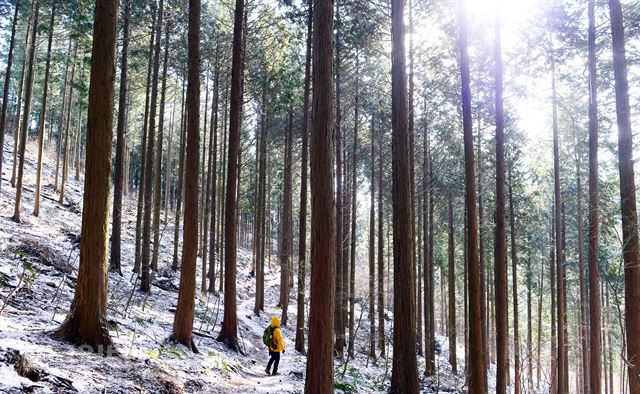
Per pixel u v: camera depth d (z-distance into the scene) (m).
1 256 12.05
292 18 17.64
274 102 21.56
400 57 9.34
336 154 19.03
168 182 35.31
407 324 8.74
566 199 22.98
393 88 9.37
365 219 51.59
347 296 19.05
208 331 14.34
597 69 13.54
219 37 22.31
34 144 44.41
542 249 26.98
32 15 22.58
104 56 7.89
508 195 21.56
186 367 8.98
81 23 17.50
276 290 33.59
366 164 28.70
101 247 7.74
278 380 11.55
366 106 22.03
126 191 42.28
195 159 11.45
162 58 23.55
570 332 28.72
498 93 12.44
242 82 19.31
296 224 45.47
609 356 27.05
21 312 8.45
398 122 9.23
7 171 29.59
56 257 14.54
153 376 7.35
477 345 10.28
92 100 7.82
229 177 13.82
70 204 28.58
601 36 13.29
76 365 6.32
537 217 23.81
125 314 11.77
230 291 13.66
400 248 8.98
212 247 24.03
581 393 27.70
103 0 7.95
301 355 16.78
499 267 11.84
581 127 19.58
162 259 25.12
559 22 12.94
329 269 6.73
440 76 17.69
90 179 7.73
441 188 24.03
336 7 17.47
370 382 15.08
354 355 20.11
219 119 31.66
